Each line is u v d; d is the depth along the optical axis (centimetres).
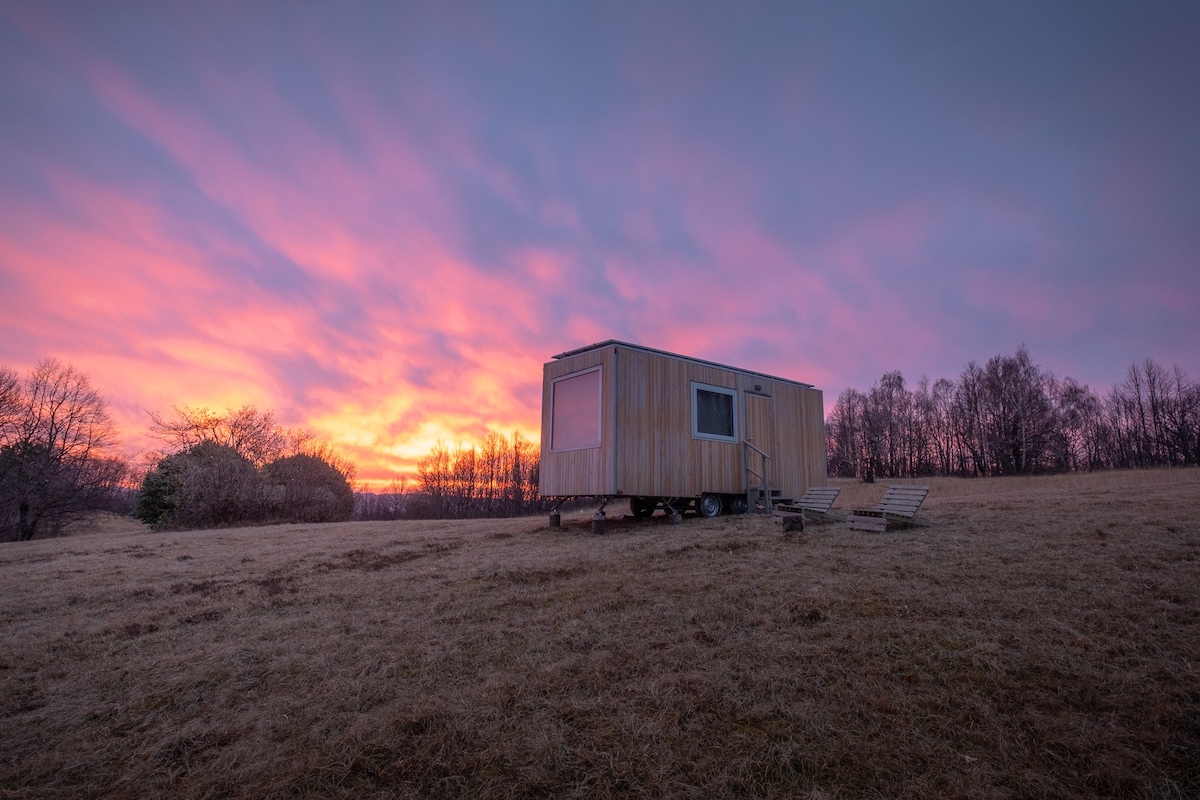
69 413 2572
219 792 263
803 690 327
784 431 1311
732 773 260
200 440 2167
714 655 381
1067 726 277
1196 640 353
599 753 278
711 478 1139
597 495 1006
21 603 622
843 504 1691
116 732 322
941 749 268
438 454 3584
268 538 1118
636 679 352
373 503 3167
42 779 279
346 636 461
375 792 258
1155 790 233
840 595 483
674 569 623
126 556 931
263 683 379
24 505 2456
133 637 491
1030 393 4194
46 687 386
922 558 599
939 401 4947
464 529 1180
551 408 1141
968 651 359
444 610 523
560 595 546
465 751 285
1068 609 418
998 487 2256
